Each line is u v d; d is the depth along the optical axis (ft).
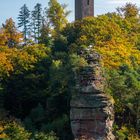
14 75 395.55
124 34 460.96
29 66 406.00
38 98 381.40
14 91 386.11
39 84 390.83
